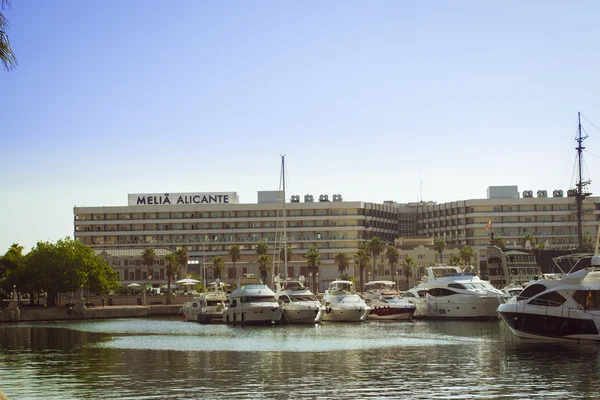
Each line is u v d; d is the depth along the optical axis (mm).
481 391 44500
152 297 155875
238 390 45844
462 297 99500
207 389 46344
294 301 101125
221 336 84062
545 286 67562
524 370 51750
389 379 49062
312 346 69562
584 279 65750
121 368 56500
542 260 107250
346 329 89500
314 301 101125
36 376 53156
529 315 66438
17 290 136375
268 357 61500
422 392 44438
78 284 133750
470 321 98750
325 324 98250
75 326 111375
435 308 102312
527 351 61312
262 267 190625
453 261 195750
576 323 63875
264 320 98875
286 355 62625
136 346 73938
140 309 141375
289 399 42938
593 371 50812
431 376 50000
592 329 63281
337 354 62719
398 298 106688
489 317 98188
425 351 63750
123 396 44625
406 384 47094
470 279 102312
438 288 102625
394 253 198875
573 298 65312
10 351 71312
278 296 104250
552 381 47406
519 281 113000
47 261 133500
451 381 47938
